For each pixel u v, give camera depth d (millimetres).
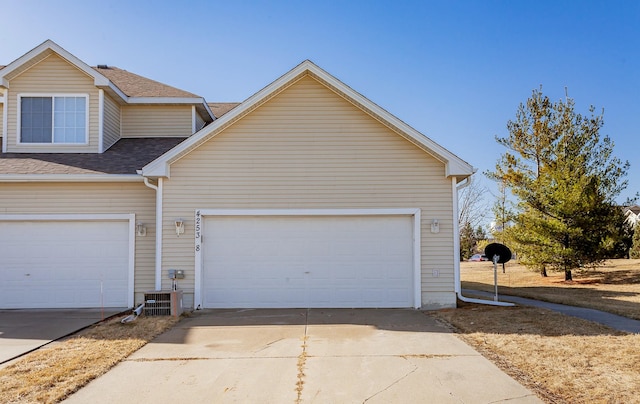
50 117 13211
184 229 11148
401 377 6004
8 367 6441
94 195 11742
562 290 15758
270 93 11250
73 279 11617
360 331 8664
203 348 7539
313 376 6074
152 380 5984
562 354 6816
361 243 11375
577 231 17359
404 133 11258
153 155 12938
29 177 11289
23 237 11656
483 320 9367
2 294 11516
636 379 5715
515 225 20062
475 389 5547
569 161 18234
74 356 6984
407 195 11328
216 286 11242
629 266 22672
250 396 5406
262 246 11359
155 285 11086
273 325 9242
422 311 10727
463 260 38250
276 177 11352
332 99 11508
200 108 15227
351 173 11383
